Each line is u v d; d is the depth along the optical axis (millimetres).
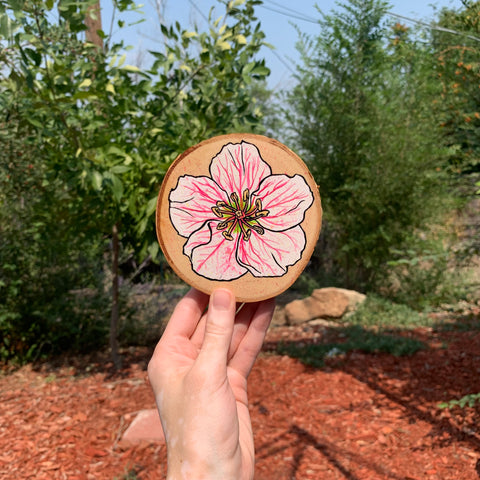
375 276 2803
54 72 1122
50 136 1209
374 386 1485
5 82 1256
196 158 320
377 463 1068
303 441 1176
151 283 2174
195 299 314
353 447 1146
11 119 1399
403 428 1218
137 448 1140
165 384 271
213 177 320
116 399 1424
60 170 1264
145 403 1387
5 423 1291
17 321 1763
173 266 313
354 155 2742
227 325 268
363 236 2688
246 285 317
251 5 1299
